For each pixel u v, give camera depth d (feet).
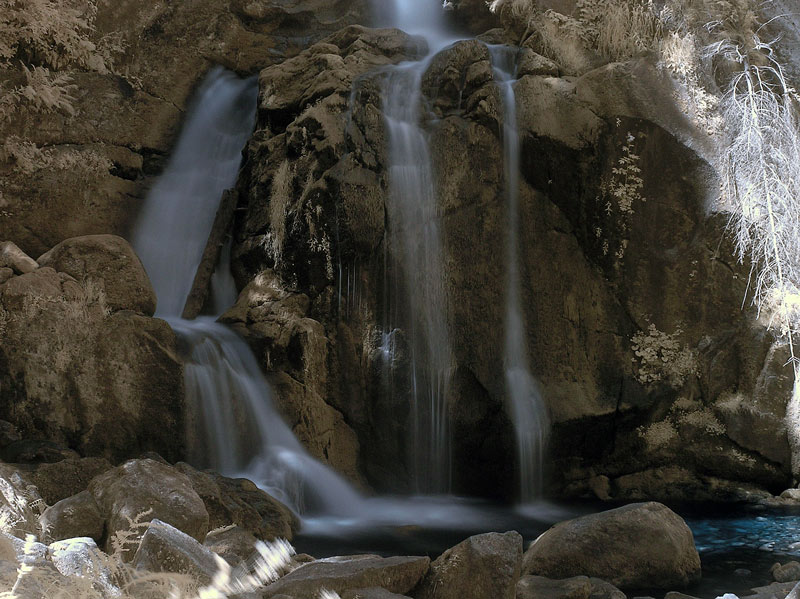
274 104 35.73
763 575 21.30
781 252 31.53
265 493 25.64
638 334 32.30
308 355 30.66
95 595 9.73
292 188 32.83
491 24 41.34
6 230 33.40
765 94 32.71
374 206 31.35
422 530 26.23
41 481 20.99
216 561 13.14
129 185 36.81
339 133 32.60
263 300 32.60
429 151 32.58
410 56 37.17
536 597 17.92
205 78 40.47
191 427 28.12
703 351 31.99
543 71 33.63
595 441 32.17
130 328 27.94
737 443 31.22
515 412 31.50
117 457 27.22
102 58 37.96
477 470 31.83
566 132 32.12
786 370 31.09
